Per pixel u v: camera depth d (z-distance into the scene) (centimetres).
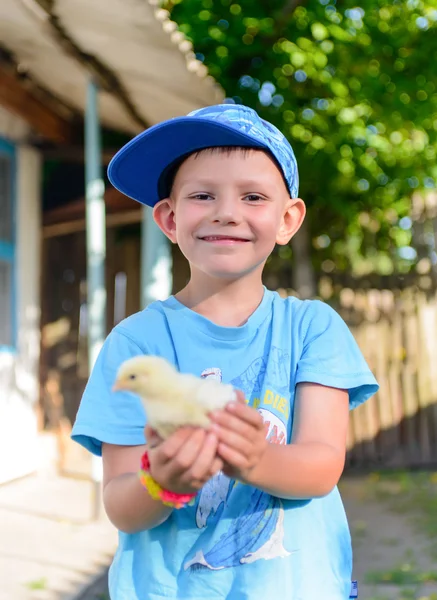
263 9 930
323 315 215
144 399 155
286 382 203
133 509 178
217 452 152
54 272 870
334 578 194
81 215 802
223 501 192
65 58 578
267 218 202
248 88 959
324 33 883
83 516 604
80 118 769
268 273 966
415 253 956
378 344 952
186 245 205
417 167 972
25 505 636
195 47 937
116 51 514
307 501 197
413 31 903
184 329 206
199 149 207
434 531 615
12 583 449
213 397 152
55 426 834
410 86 916
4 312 716
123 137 793
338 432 196
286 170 209
